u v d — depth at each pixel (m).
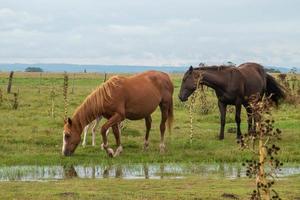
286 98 21.19
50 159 15.19
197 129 21.95
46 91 42.28
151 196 10.59
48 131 19.94
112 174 13.66
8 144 17.39
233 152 16.44
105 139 15.86
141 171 14.11
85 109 15.80
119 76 16.59
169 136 18.72
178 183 12.13
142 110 16.62
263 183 6.30
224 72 18.81
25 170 14.03
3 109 27.64
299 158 15.81
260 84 19.72
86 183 12.05
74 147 15.77
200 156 16.06
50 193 10.78
